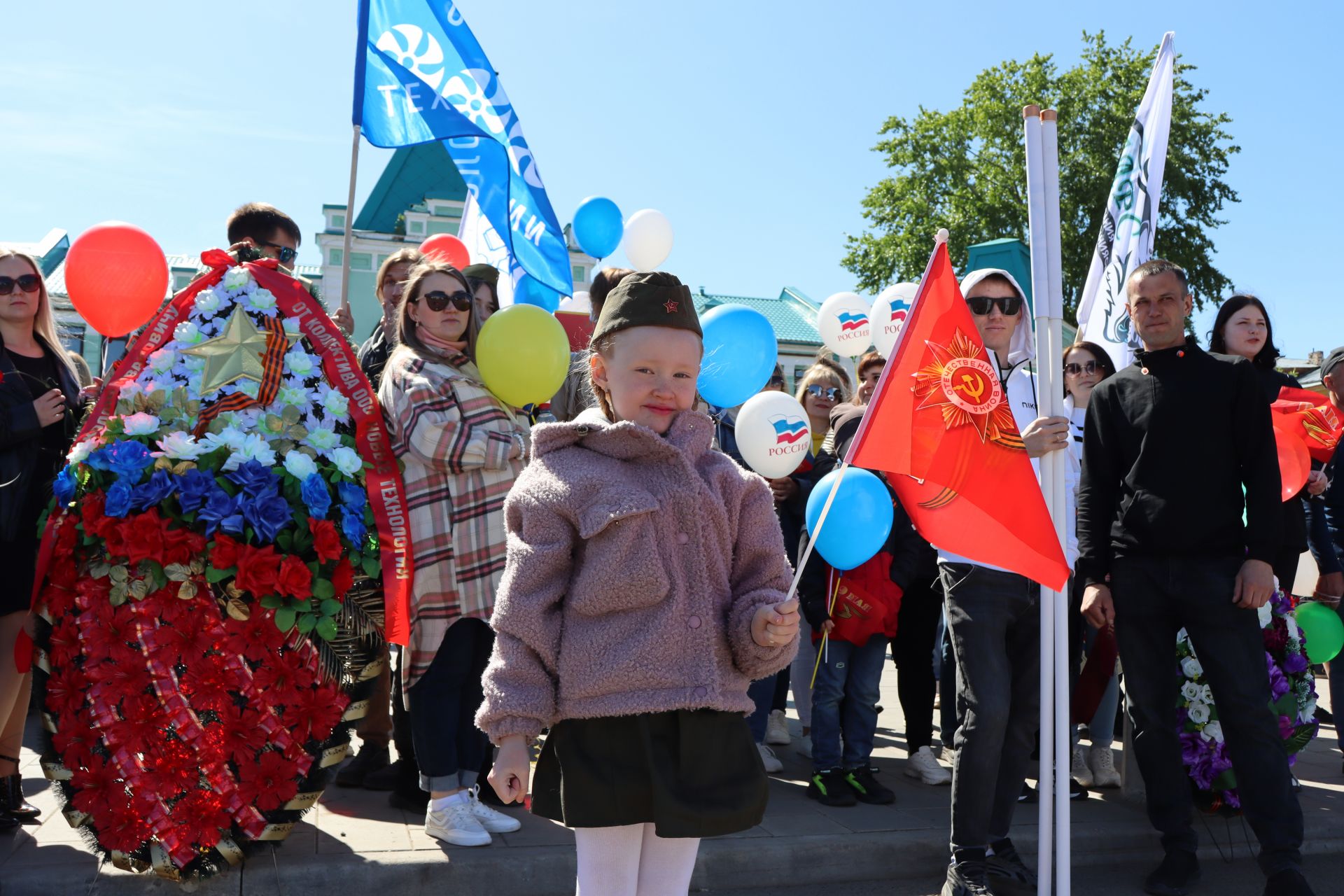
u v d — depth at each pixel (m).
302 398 3.28
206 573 3.00
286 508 3.10
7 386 3.49
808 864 3.73
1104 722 4.83
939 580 4.29
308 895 3.18
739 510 2.18
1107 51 29.53
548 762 2.09
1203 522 3.66
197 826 3.00
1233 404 3.70
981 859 3.50
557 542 2.03
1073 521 4.67
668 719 1.99
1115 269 5.76
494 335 3.59
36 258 3.78
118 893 3.03
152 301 3.77
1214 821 4.35
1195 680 4.35
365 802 3.98
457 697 3.58
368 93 4.43
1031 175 3.32
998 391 2.96
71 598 3.07
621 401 2.14
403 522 3.35
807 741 5.18
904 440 2.85
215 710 3.03
